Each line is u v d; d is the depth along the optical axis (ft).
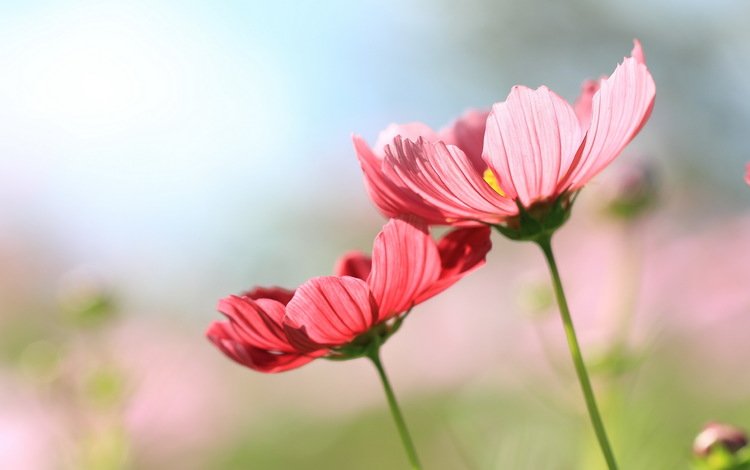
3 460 3.90
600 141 1.92
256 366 1.99
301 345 1.98
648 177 3.29
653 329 2.95
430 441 4.46
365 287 1.95
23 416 3.92
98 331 4.01
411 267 1.96
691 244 3.87
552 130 1.92
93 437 3.55
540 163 1.93
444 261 2.00
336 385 4.77
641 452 2.92
